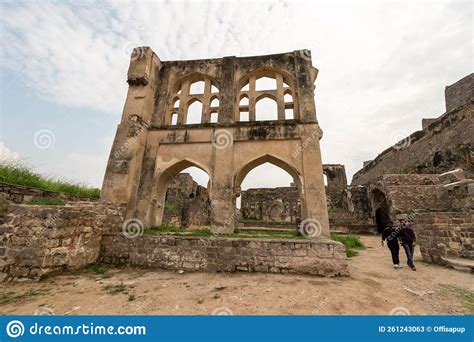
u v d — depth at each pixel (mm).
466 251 8039
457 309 4379
